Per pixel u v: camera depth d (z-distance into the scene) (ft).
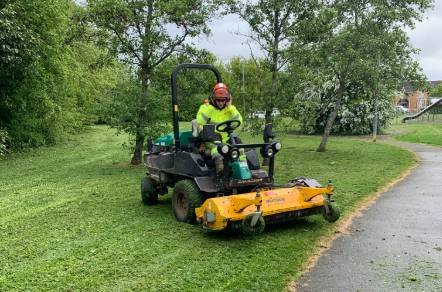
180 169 23.71
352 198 28.73
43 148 62.54
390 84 55.36
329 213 21.70
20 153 56.49
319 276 16.71
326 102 82.84
